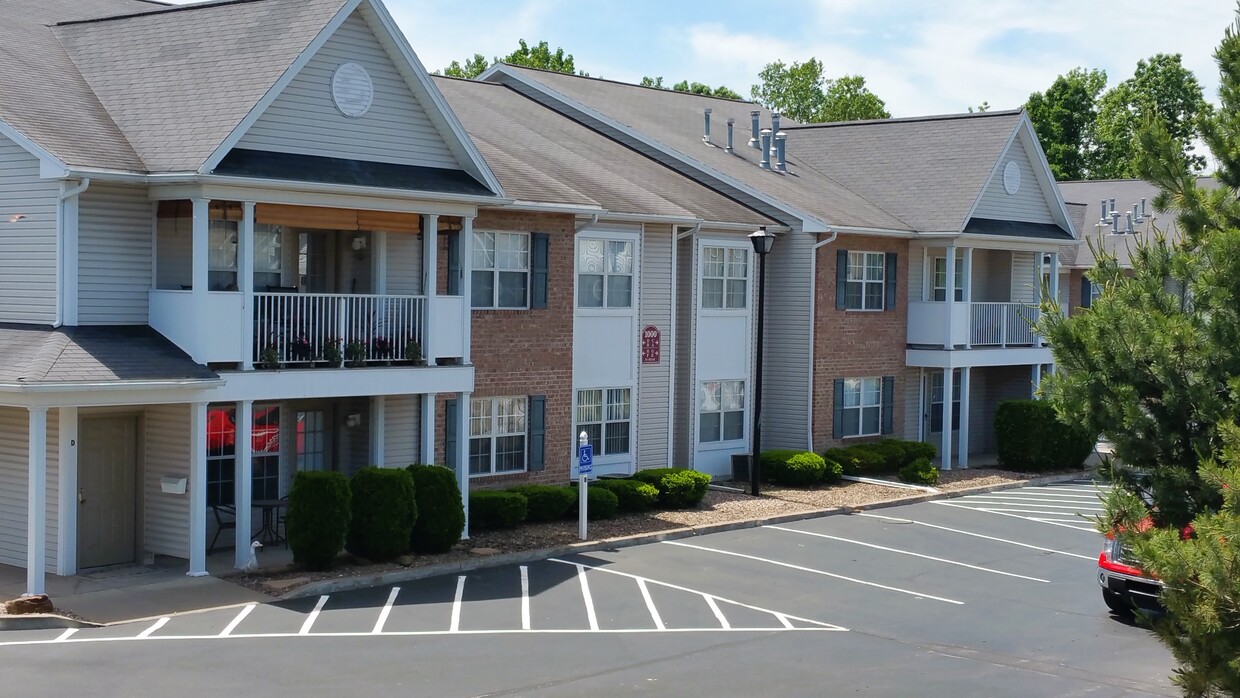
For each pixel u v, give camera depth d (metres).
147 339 18.33
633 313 27.53
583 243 26.44
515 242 24.67
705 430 29.86
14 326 18.30
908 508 27.75
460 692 13.35
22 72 19.77
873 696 13.97
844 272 31.94
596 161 30.67
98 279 18.36
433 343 20.92
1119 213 47.50
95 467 18.89
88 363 16.94
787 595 18.92
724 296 30.06
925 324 33.88
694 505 26.14
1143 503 11.25
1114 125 72.50
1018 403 33.97
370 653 14.74
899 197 34.81
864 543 23.36
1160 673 15.32
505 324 24.50
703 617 17.38
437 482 20.20
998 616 18.19
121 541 19.19
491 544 21.31
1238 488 9.56
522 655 14.98
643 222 27.38
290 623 16.03
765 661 15.25
